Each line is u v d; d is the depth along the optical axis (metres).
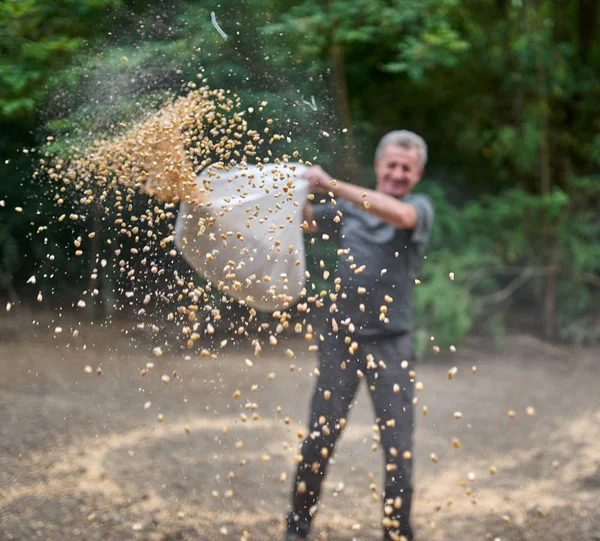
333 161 4.18
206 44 3.52
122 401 5.07
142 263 3.08
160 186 2.96
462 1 8.93
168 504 3.53
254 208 3.11
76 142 3.23
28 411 4.81
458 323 7.43
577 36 9.71
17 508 3.35
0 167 5.86
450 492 3.96
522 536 3.39
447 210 8.49
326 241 3.45
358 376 3.15
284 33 4.85
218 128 3.23
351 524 3.43
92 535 3.14
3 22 4.28
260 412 5.08
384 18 7.47
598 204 9.07
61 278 7.46
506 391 6.38
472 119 9.95
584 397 6.24
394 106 10.29
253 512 3.51
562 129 9.66
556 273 8.64
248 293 3.15
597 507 3.74
